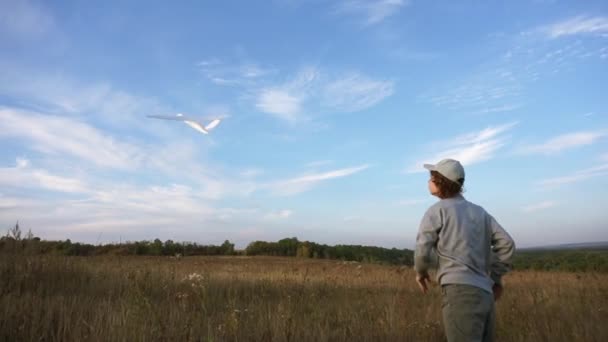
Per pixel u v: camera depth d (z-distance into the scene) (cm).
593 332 640
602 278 1491
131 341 505
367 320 693
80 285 872
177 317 610
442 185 388
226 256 4197
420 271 375
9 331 528
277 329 570
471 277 357
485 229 376
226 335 568
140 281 912
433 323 662
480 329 351
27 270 852
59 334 526
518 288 1288
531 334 634
